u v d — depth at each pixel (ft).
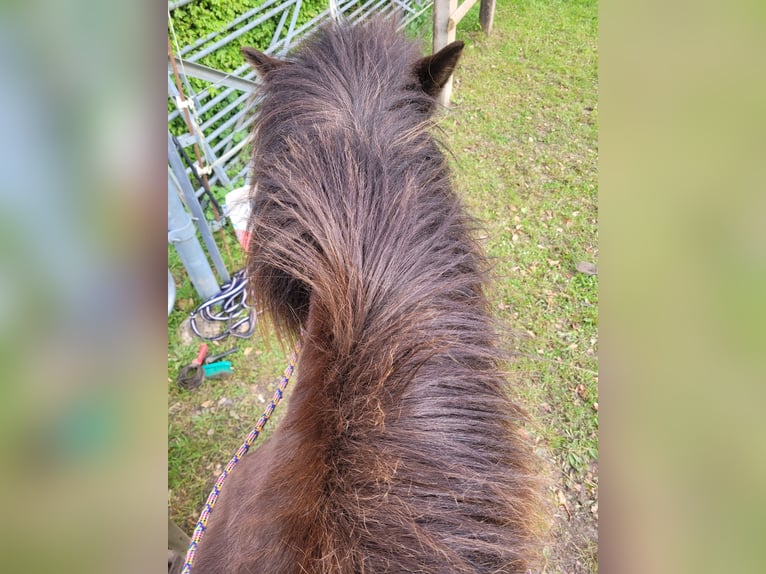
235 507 3.11
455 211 3.38
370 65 4.04
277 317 3.81
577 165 11.28
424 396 2.41
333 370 2.59
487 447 2.40
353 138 3.37
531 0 18.70
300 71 4.10
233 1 9.61
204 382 7.88
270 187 3.62
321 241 2.96
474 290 3.15
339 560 2.06
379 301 2.71
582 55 15.28
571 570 5.78
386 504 2.15
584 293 8.64
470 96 13.61
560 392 7.31
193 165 8.11
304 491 2.31
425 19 12.44
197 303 8.93
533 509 2.43
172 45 7.80
